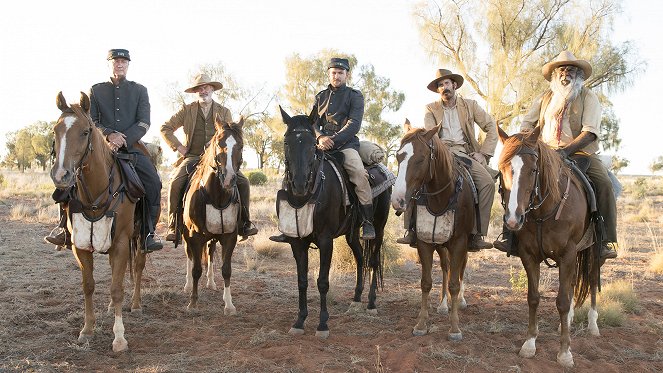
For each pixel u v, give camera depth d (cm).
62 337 600
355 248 782
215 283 916
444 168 593
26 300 752
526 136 531
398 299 830
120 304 574
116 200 570
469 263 1138
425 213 609
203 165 711
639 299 814
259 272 1016
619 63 2795
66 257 1096
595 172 625
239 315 716
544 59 2823
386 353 557
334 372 504
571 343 597
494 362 543
